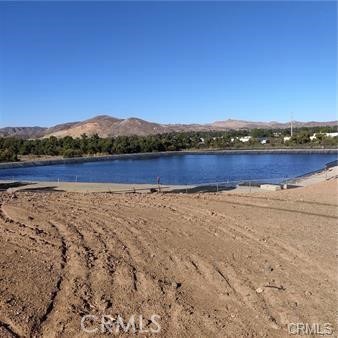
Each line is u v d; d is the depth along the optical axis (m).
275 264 7.59
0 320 5.44
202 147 110.75
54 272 7.19
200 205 13.98
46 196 17.33
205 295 6.30
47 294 6.26
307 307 5.86
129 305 5.93
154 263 7.71
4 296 6.16
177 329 5.27
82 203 14.85
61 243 9.04
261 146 104.12
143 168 62.47
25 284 6.63
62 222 11.32
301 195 15.70
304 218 11.43
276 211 12.58
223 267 7.46
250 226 10.52
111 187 25.42
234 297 6.21
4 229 10.46
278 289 6.41
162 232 10.03
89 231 10.15
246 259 7.89
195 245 8.87
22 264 7.62
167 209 13.25
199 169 57.06
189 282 6.81
